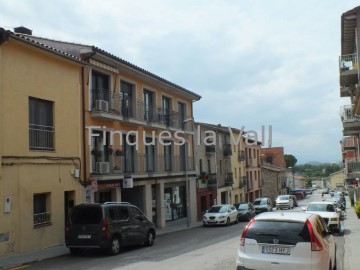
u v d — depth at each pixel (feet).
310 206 74.64
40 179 55.83
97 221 48.24
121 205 52.60
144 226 56.24
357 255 43.80
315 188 506.07
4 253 48.88
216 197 135.13
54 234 57.67
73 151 63.57
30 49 55.31
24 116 53.83
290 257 26.73
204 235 74.02
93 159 69.10
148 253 49.06
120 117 76.28
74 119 64.39
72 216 49.49
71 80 64.18
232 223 103.81
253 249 27.78
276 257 27.02
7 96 51.13
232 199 156.66
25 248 52.13
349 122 94.02
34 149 55.62
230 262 40.27
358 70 78.38
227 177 149.38
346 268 36.52
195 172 114.21
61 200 59.88
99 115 69.10
